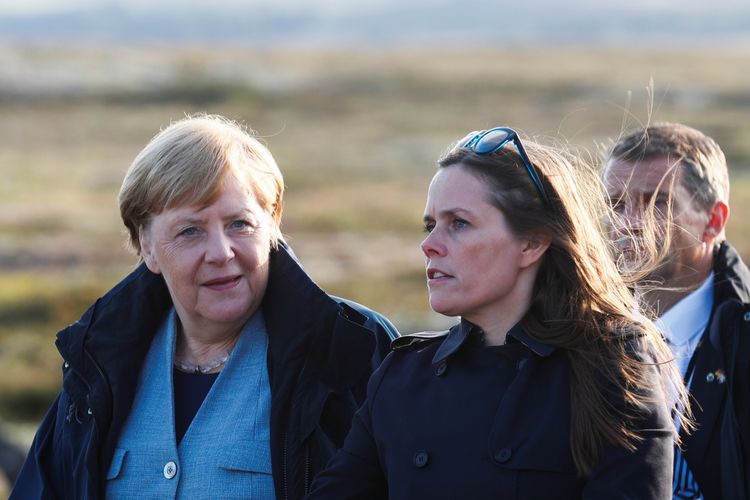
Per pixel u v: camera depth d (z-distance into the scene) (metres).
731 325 8.21
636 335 6.40
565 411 6.23
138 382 8.02
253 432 7.64
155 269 7.84
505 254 6.48
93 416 7.82
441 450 6.41
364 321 7.91
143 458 7.75
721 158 8.84
